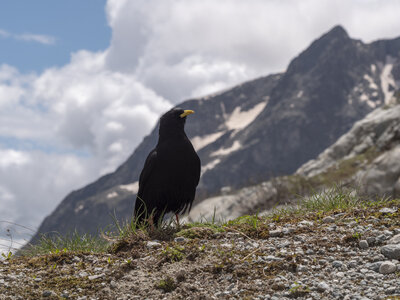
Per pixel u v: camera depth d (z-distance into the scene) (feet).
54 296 6.19
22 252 7.06
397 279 5.97
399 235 6.38
